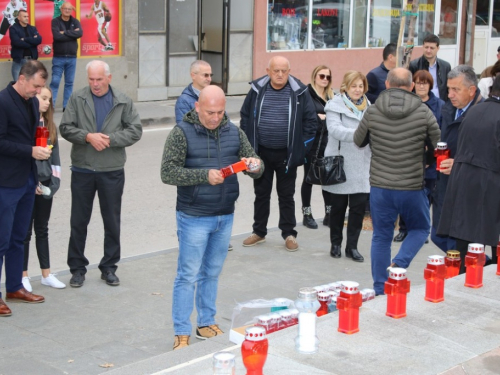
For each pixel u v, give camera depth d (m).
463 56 23.20
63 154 11.96
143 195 10.03
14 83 5.83
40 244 6.62
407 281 4.78
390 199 6.12
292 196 8.00
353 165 7.48
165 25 16.77
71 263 6.72
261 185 7.97
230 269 7.32
